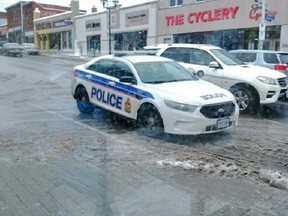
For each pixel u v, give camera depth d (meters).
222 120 6.01
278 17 19.83
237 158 5.14
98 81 7.79
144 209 3.52
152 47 11.30
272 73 8.98
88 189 3.99
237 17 22.36
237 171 4.59
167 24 28.11
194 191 3.96
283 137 6.37
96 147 5.61
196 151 5.45
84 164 4.82
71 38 43.41
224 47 23.69
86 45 40.12
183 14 26.50
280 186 4.11
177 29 27.23
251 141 6.06
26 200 3.70
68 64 25.91
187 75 7.32
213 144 5.84
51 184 4.12
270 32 20.52
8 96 11.29
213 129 5.96
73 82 8.76
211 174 4.48
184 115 5.81
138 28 31.44
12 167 4.68
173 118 5.90
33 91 12.45
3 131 6.62
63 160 4.98
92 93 7.99
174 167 4.71
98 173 4.48
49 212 3.45
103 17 36.38
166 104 6.00
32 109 8.99
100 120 7.65
